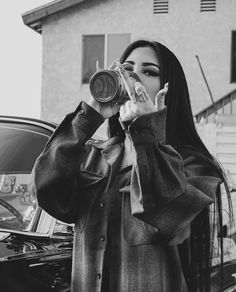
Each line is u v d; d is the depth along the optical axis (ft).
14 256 6.84
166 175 4.77
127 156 5.38
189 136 5.54
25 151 8.51
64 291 7.43
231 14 52.95
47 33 55.01
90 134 5.19
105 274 5.14
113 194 5.22
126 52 5.59
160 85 5.45
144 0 53.88
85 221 5.26
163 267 5.09
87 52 54.75
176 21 53.52
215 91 52.95
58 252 7.48
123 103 5.10
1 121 9.01
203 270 5.40
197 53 53.26
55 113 55.06
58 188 5.27
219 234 5.74
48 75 55.06
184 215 4.84
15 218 7.93
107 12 54.34
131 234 5.01
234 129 43.37
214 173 5.38
